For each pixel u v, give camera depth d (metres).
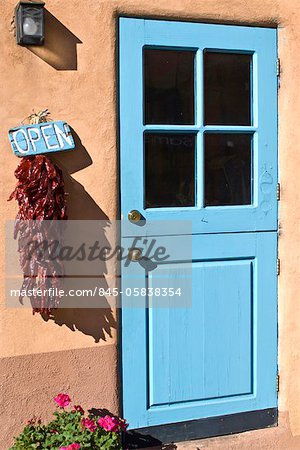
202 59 3.73
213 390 3.85
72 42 3.44
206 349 3.82
